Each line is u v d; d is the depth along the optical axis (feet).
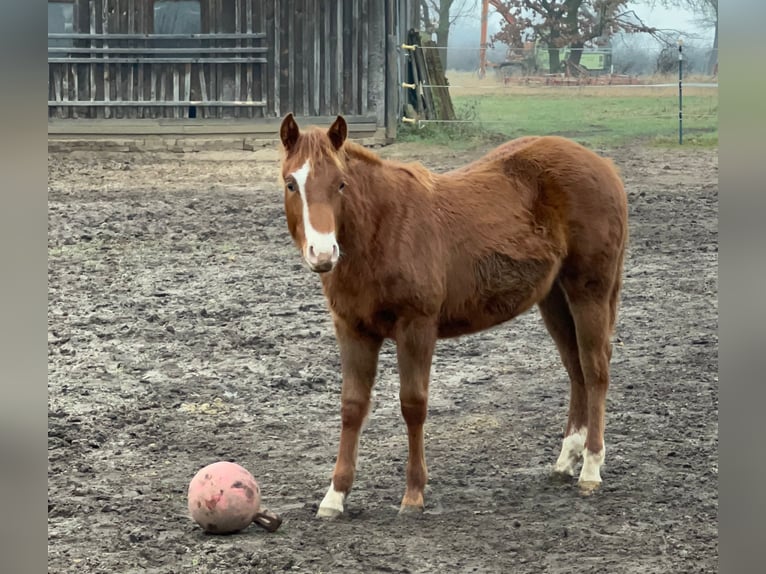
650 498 19.85
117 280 32.40
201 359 26.23
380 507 19.66
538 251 20.08
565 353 20.94
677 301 30.32
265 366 25.85
